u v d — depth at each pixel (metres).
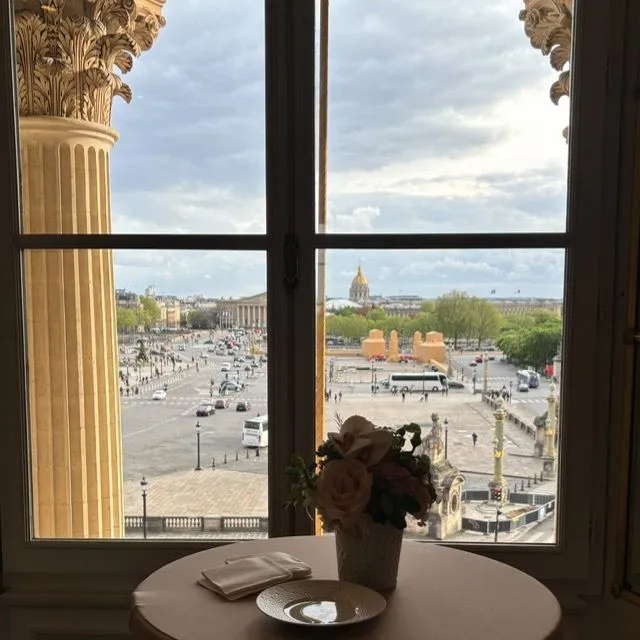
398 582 1.13
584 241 1.54
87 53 1.62
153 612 1.00
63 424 1.68
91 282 1.65
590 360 1.55
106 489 1.69
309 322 1.59
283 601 1.01
